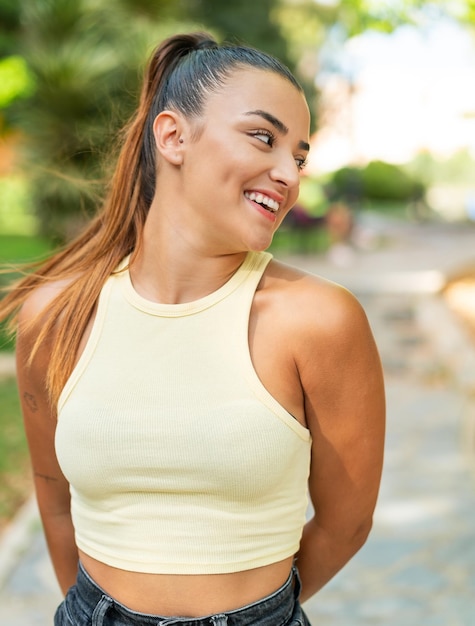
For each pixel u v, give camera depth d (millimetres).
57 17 8094
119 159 1537
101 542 1430
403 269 14781
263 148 1353
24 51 8297
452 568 3807
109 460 1373
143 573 1386
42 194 7551
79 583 1485
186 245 1410
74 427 1397
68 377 1459
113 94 7641
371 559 3916
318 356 1382
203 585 1369
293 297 1396
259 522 1371
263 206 1376
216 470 1330
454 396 6793
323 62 21531
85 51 7828
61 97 7523
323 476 1501
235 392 1349
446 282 13094
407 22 9109
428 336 9281
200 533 1359
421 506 4512
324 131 25516
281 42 17234
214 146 1355
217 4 16453
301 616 1471
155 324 1405
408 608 3467
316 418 1433
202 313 1393
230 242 1383
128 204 1527
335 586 3674
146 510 1379
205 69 1403
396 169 32844
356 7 9289
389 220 26953
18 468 5086
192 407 1350
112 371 1406
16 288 1604
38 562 3873
